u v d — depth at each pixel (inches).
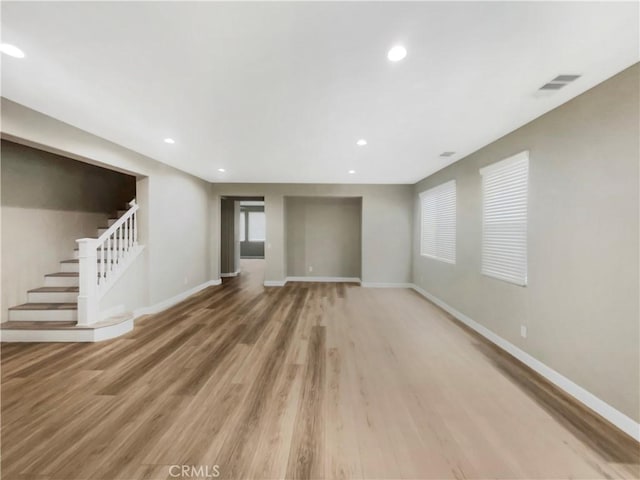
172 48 68.3
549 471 64.0
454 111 103.5
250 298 225.9
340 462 66.0
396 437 74.2
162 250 193.3
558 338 99.0
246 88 87.7
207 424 78.4
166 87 87.4
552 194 101.3
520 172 119.5
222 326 159.9
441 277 203.0
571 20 57.9
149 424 78.1
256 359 118.8
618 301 78.3
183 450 69.0
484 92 89.2
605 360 82.0
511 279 125.6
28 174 152.6
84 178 189.2
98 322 142.3
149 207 178.5
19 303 148.2
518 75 79.4
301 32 62.6
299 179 250.2
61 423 78.2
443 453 69.0
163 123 116.9
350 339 141.9
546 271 104.3
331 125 117.9
